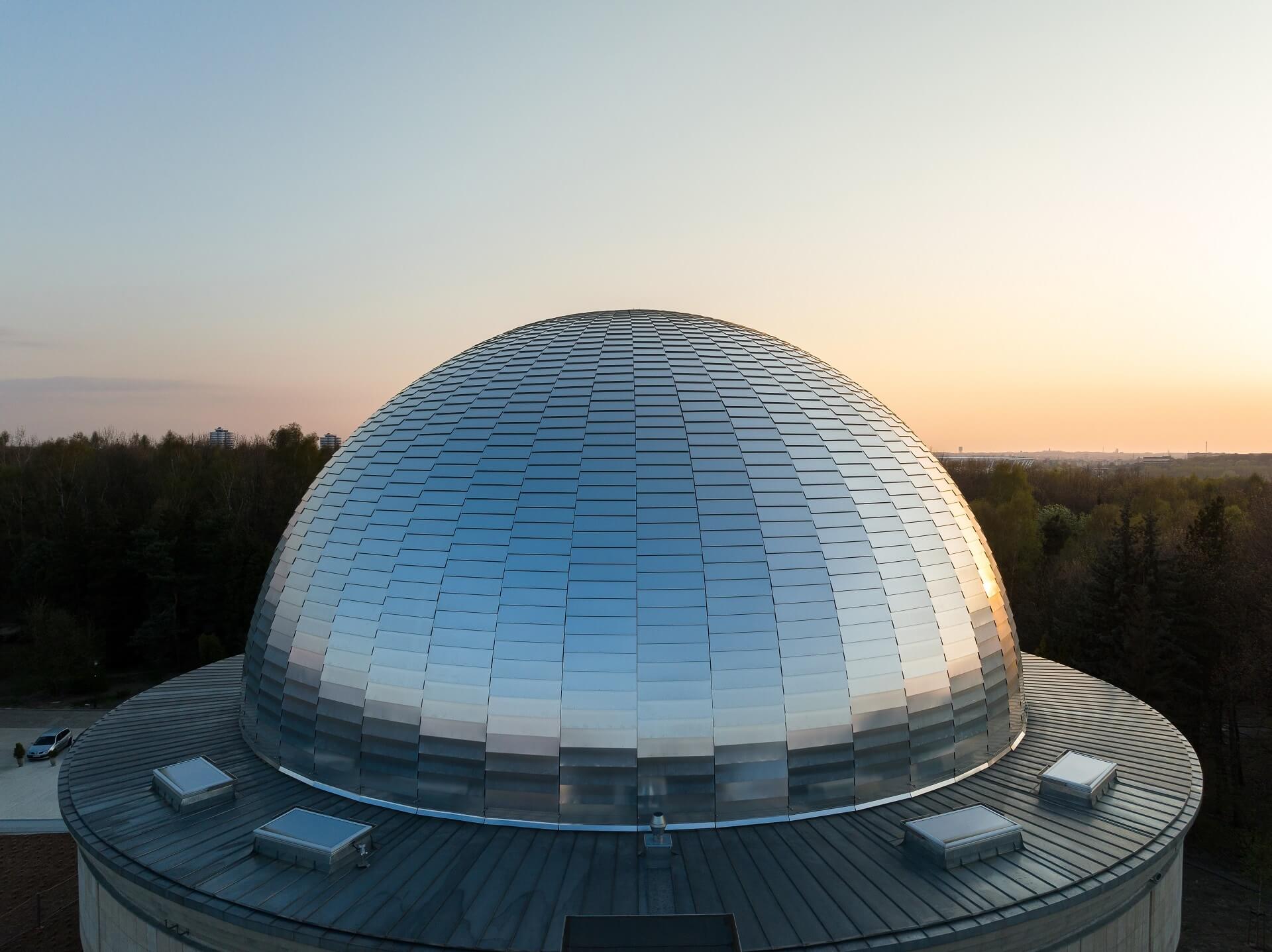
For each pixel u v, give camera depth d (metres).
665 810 16.23
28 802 40.06
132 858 15.90
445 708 16.88
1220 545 47.31
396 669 17.50
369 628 18.14
